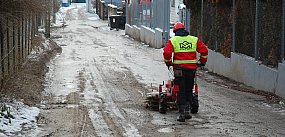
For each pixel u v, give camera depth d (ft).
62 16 309.22
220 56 82.28
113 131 38.04
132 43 155.63
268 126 40.32
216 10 84.53
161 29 138.21
